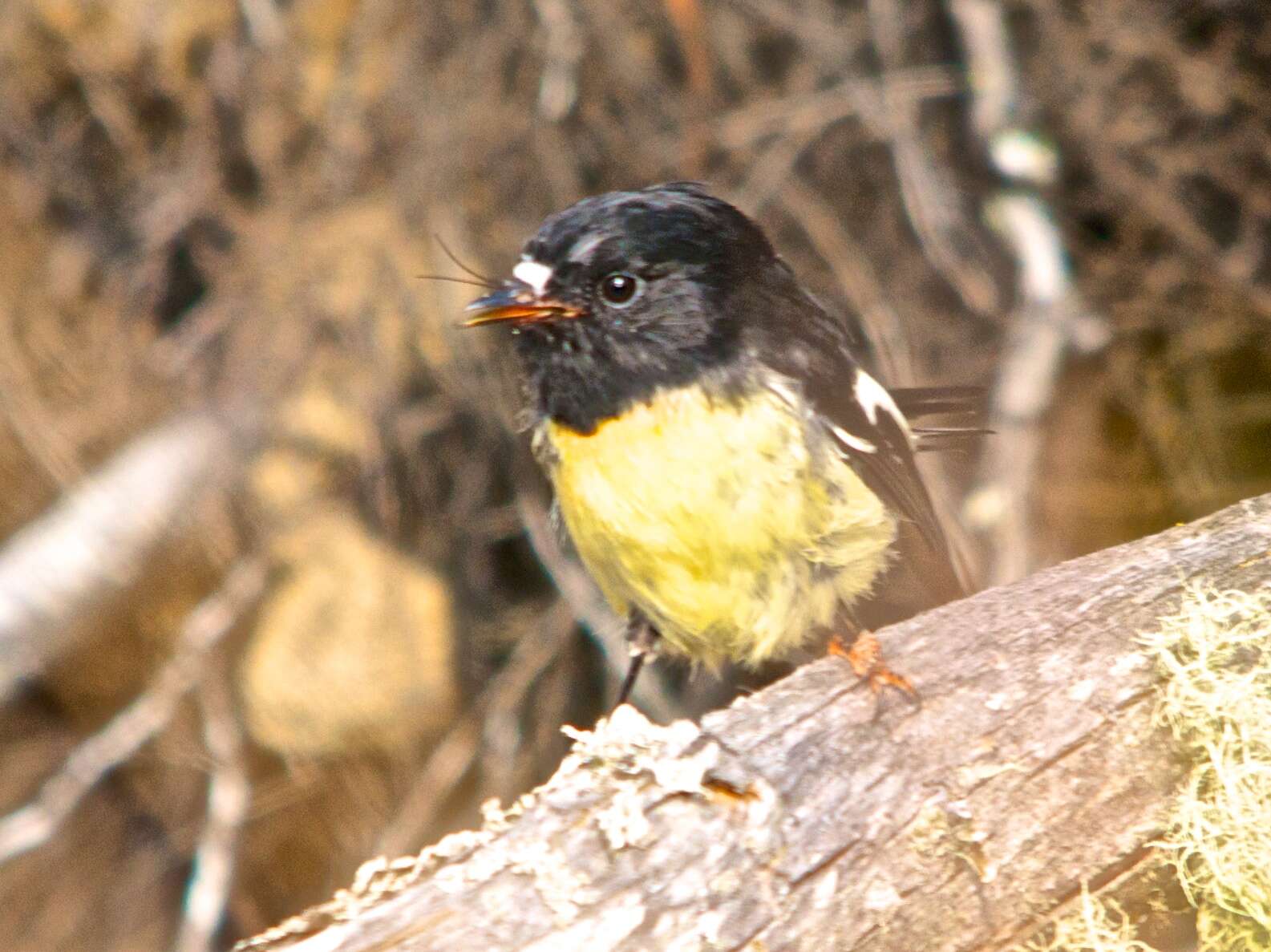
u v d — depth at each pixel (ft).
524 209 36.86
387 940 12.39
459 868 12.78
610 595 20.43
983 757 14.03
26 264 37.99
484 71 36.76
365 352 37.32
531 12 36.73
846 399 19.92
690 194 19.85
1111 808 14.35
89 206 38.91
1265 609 14.87
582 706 37.96
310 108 37.88
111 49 38.27
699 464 18.52
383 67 37.35
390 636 37.22
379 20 37.29
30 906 37.96
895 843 13.64
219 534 36.78
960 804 13.84
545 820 13.03
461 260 36.63
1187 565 15.16
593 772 13.33
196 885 35.53
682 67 37.45
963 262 36.88
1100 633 14.66
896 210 38.14
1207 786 14.65
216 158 38.47
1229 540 15.43
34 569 35.99
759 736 13.71
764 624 19.24
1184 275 39.81
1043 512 37.63
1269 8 39.06
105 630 36.55
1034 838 14.05
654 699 36.37
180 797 38.37
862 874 13.51
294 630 36.91
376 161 37.60
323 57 37.88
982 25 37.60
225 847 35.81
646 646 20.72
